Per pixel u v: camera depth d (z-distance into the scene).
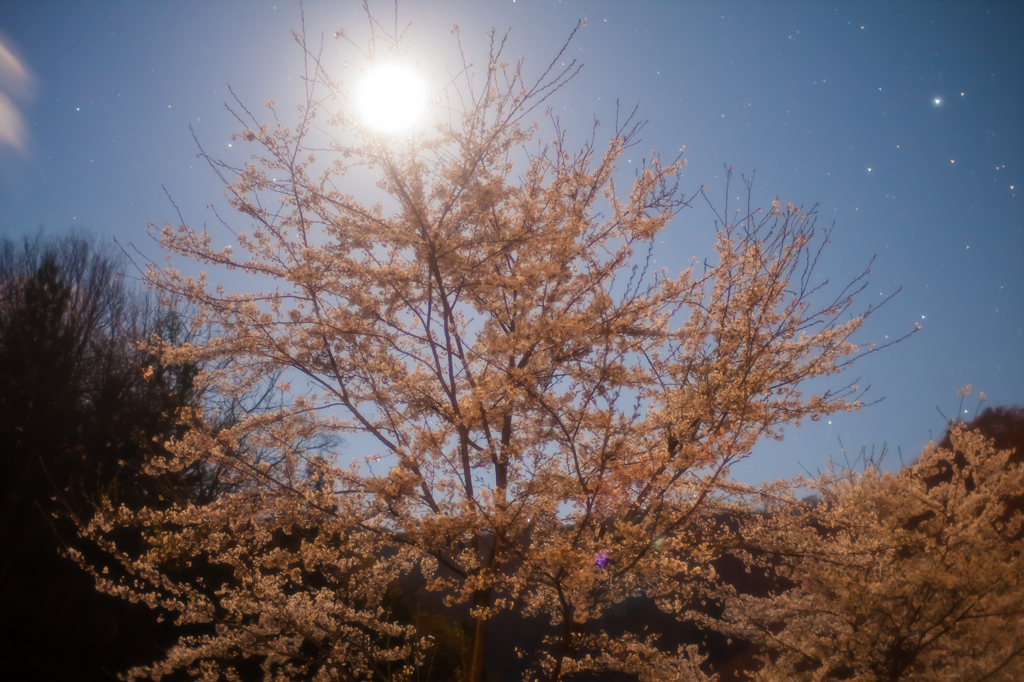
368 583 4.53
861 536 4.64
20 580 8.44
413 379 4.30
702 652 8.41
